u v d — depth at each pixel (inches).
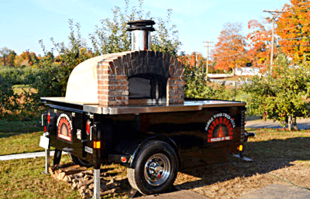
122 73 193.8
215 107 225.8
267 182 225.5
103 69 192.2
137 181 184.7
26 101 452.1
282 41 1487.5
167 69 215.9
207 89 505.4
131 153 183.0
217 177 236.7
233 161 285.3
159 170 195.0
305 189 210.2
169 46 472.4
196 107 208.5
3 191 196.2
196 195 195.8
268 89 518.0
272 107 496.4
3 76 461.4
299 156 307.0
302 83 484.4
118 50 444.5
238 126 242.4
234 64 2491.4
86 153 188.9
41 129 444.8
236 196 196.9
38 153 298.0
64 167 240.4
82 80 219.3
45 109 438.0
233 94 531.2
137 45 233.9
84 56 433.7
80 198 186.5
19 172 237.0
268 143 373.7
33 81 445.4
